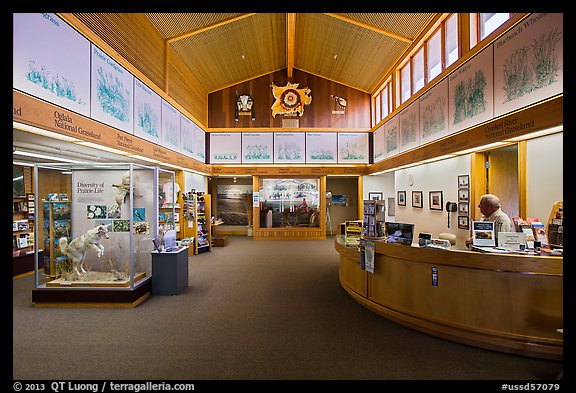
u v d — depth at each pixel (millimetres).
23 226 6559
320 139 11664
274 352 3125
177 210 8547
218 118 11812
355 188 13977
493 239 3568
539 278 3045
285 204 12055
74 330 3670
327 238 12531
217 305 4570
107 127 5148
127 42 6059
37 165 4664
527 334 3082
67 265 4969
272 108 11906
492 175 5902
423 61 7574
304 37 9906
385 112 10703
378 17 7613
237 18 8016
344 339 3420
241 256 8539
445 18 6582
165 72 7824
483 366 2881
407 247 3762
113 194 5086
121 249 5074
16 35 3439
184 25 7539
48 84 3889
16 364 2898
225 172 11625
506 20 4809
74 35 4387
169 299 4848
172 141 8125
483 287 3254
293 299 4828
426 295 3623
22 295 5070
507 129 4500
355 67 10445
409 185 8742
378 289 4242
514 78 4461
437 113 6668
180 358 3012
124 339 3424
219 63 10164
